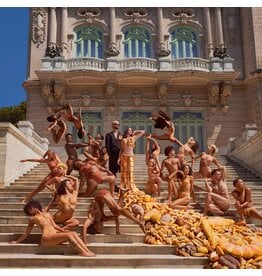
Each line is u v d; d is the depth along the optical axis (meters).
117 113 25.31
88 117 25.23
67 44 27.12
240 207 8.90
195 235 7.37
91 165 9.17
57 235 6.81
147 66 25.16
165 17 28.22
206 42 27.48
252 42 26.12
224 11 28.09
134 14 27.94
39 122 24.58
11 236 7.65
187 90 25.73
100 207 7.87
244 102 25.77
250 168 15.94
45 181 9.48
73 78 24.58
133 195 9.47
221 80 24.94
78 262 6.39
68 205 7.50
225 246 6.68
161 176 10.90
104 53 27.19
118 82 25.09
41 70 24.16
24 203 9.65
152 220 8.05
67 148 11.80
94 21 27.78
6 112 39.72
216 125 25.23
